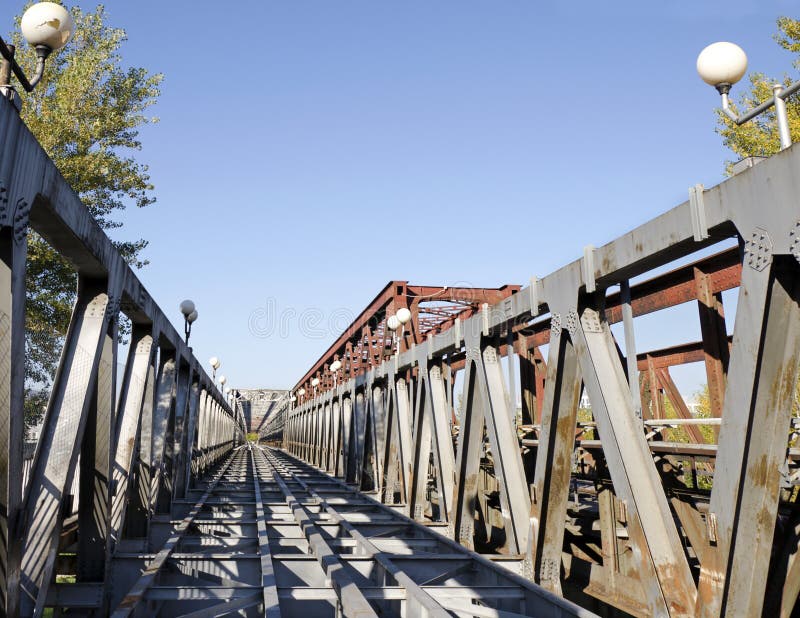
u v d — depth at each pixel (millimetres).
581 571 9828
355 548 9617
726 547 4566
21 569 5066
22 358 4387
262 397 98375
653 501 5727
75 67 19906
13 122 4191
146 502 10250
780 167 4289
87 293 6406
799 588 5812
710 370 6879
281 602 6457
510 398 8703
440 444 11609
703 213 4980
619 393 6230
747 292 4500
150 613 6414
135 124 21828
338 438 23453
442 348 11281
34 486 5297
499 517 12891
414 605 6203
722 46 5215
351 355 30422
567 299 6836
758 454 4391
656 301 8195
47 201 4797
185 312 15312
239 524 11320
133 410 8977
